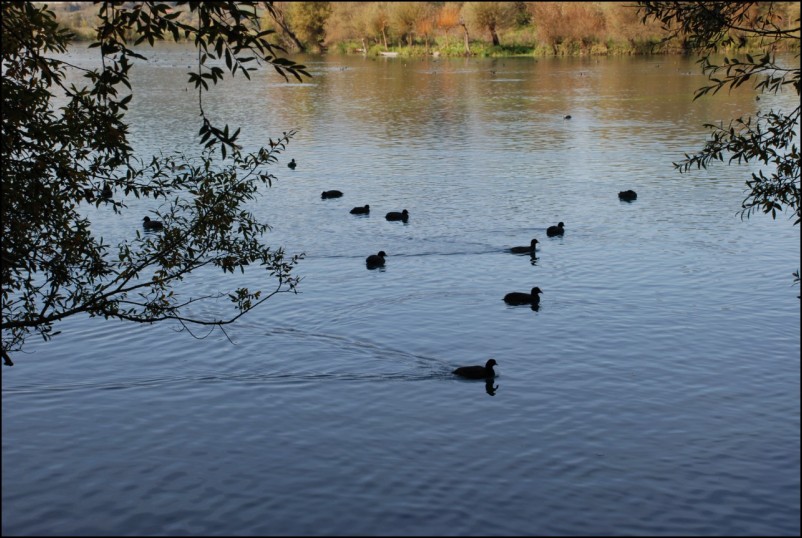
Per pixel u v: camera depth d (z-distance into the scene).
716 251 34.88
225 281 31.19
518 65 132.38
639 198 44.31
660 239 36.78
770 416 21.16
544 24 149.25
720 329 26.72
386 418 21.23
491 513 17.11
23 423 20.78
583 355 24.98
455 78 113.81
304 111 82.25
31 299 17.23
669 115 74.38
